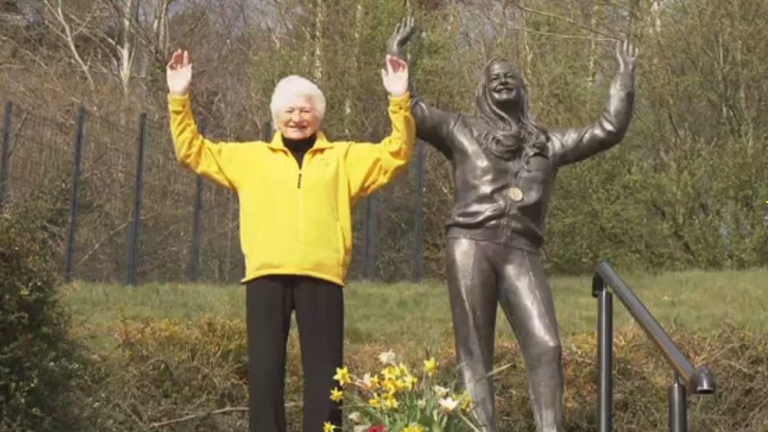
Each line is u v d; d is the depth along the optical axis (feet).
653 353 34.50
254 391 19.13
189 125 20.08
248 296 19.60
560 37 84.38
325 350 19.27
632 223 75.56
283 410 19.42
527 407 32.01
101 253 62.28
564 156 24.84
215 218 65.51
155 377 30.66
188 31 118.83
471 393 23.40
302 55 94.73
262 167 19.97
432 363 19.17
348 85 92.02
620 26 87.86
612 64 87.92
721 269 73.00
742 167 73.26
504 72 24.84
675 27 78.95
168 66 20.18
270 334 19.31
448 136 24.80
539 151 24.62
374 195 68.69
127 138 66.18
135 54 117.08
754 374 34.35
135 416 29.37
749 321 44.34
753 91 77.05
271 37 108.27
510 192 24.21
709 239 73.97
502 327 41.52
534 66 87.92
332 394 18.71
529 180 24.38
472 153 24.48
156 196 65.00
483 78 25.08
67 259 55.72
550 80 83.82
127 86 108.37
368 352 38.22
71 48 108.17
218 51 119.24
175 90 20.06
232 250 65.31
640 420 33.04
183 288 50.85
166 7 109.60
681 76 78.43
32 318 23.06
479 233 24.11
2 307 22.44
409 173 69.92
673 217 75.05
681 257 74.95
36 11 120.57
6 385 22.62
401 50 24.82
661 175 75.15
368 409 18.79
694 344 35.32
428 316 47.09
